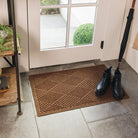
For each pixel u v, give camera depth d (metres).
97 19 2.33
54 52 2.37
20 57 2.25
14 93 1.76
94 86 2.20
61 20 2.25
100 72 2.41
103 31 2.43
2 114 1.85
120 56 2.03
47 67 2.44
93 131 1.76
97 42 2.48
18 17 2.03
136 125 1.84
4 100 1.70
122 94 2.08
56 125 1.79
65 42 2.39
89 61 2.59
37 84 2.17
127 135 1.75
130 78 2.35
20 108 1.83
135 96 2.12
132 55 2.49
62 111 1.91
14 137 1.67
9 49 1.64
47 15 2.17
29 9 2.05
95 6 2.27
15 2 1.95
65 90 2.12
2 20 1.99
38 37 2.22
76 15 2.27
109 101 2.04
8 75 1.94
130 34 2.51
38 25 2.16
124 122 1.85
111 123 1.84
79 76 2.32
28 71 2.36
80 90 2.13
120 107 1.99
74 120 1.84
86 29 2.39
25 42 2.19
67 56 2.45
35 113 1.88
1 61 2.19
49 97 2.03
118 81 2.09
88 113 1.91
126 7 2.35
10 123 1.78
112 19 2.36
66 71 2.38
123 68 2.50
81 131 1.76
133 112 1.95
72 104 1.98
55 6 2.14
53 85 2.17
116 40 2.52
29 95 2.05
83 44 2.47
